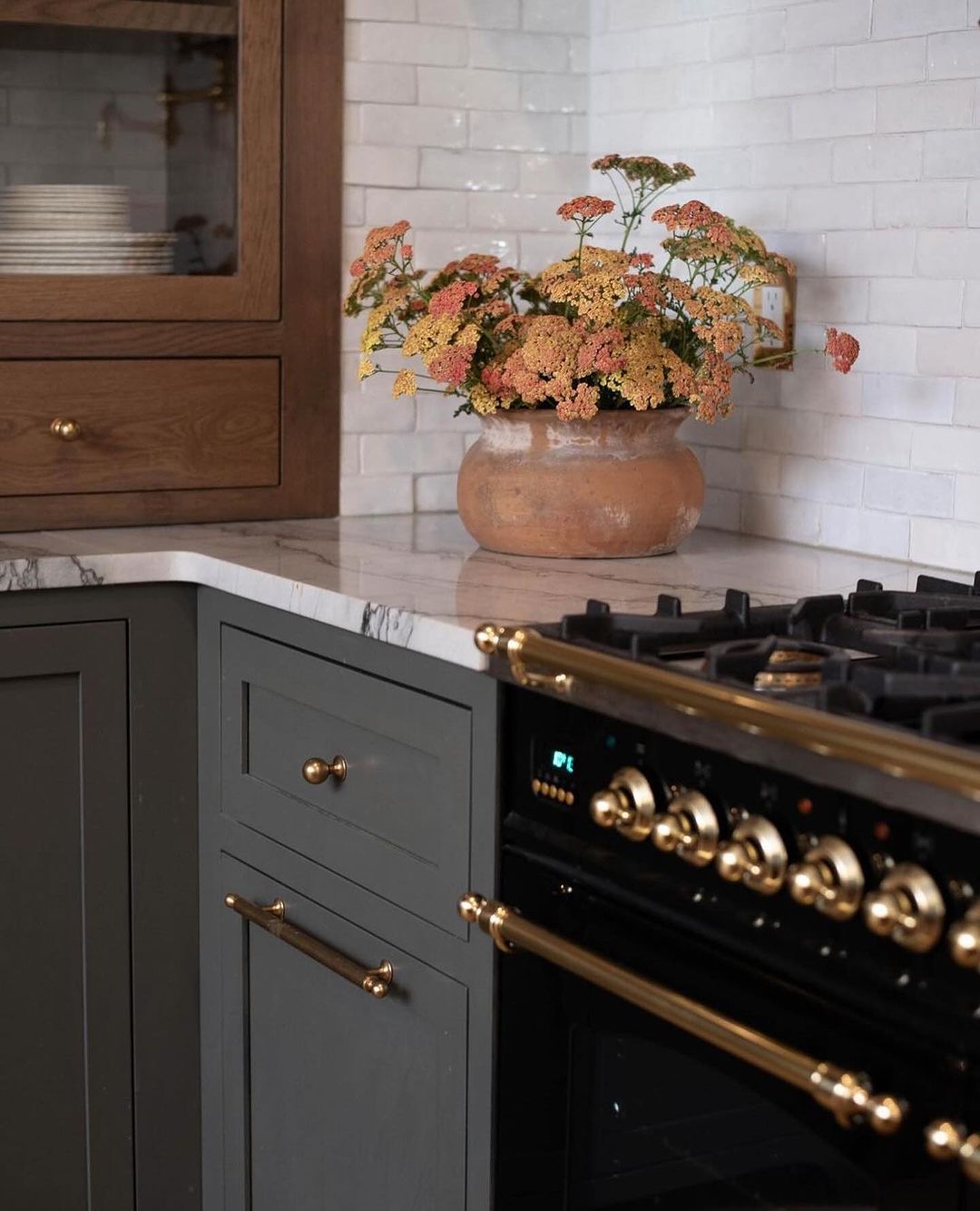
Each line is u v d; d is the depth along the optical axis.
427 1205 1.89
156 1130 2.34
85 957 2.25
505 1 2.69
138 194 2.41
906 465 2.25
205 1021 2.33
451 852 1.80
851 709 1.36
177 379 2.46
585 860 1.61
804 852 1.35
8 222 2.33
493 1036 1.76
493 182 2.71
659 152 2.64
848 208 2.30
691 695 1.41
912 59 2.18
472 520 2.23
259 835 2.16
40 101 2.33
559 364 2.05
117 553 2.19
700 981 1.50
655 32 2.62
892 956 1.29
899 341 2.25
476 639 1.67
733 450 2.54
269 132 2.48
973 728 1.28
